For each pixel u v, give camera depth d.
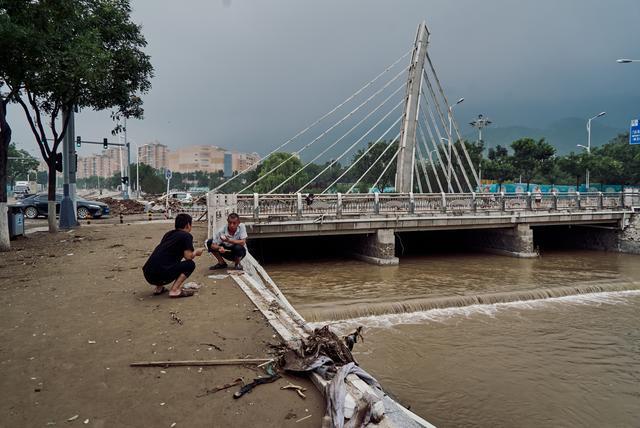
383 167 54.62
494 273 19.38
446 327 12.27
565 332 12.12
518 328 12.34
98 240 14.20
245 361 4.45
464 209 22.56
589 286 16.56
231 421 3.36
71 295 7.03
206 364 4.37
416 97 31.73
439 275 18.69
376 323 12.46
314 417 3.44
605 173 50.34
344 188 63.75
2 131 11.98
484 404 8.13
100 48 13.68
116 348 4.75
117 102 16.75
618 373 9.59
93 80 13.29
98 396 3.70
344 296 14.85
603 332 12.15
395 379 9.02
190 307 6.38
